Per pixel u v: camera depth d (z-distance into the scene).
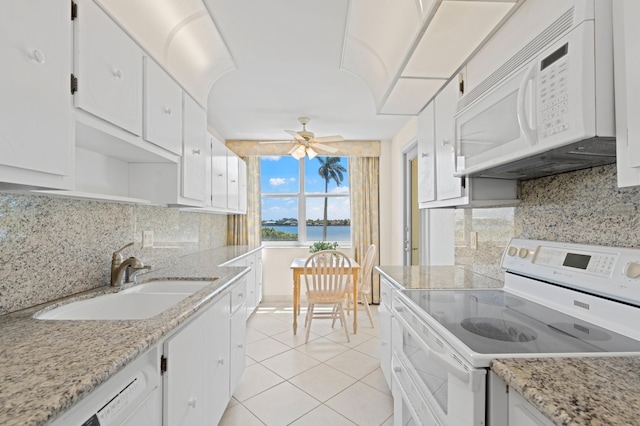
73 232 1.47
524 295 1.44
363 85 2.76
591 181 1.24
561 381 0.68
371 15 1.81
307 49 2.18
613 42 0.81
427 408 1.12
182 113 1.95
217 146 3.16
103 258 1.70
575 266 1.18
